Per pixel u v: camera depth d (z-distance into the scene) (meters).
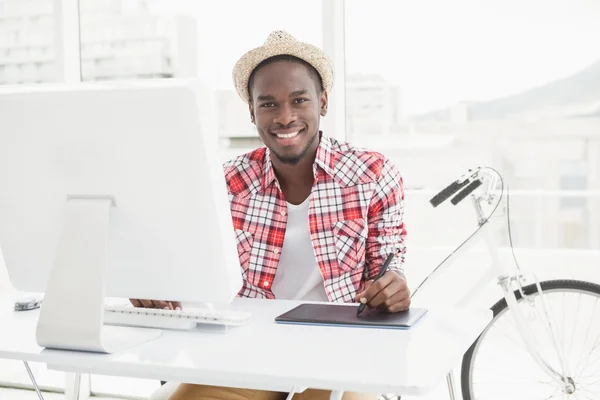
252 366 1.12
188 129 1.15
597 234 6.14
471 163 5.67
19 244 1.34
